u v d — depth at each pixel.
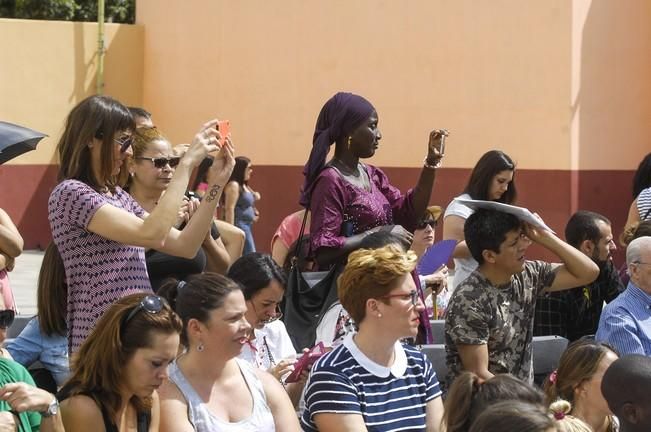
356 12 26.80
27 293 23.31
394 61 26.23
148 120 10.76
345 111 10.55
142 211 8.95
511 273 9.36
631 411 6.86
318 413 7.54
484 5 24.92
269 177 28.30
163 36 30.58
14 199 29.86
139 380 6.88
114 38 30.86
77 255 8.35
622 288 11.78
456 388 7.01
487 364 9.29
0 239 10.70
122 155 8.54
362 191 10.53
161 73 30.58
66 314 8.81
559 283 9.80
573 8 23.73
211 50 29.48
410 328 7.64
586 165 24.09
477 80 25.08
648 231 11.52
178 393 7.30
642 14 24.56
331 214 10.30
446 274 13.14
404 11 26.06
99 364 6.90
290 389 8.59
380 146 26.39
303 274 10.69
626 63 24.42
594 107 24.14
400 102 26.14
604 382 7.04
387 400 7.66
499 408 5.67
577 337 11.66
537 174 24.31
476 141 25.09
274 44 28.25
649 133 24.61
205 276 7.47
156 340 6.85
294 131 27.91
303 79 27.77
